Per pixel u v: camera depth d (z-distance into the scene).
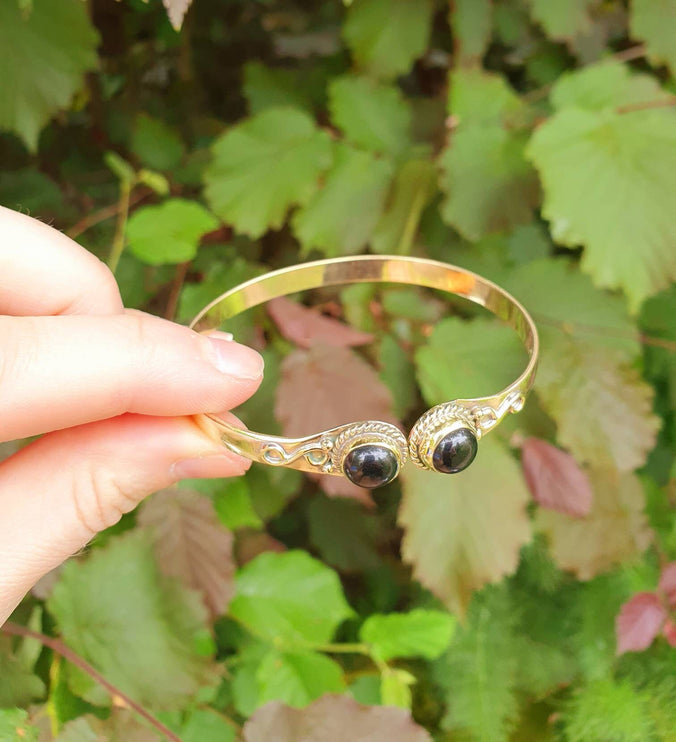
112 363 0.12
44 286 0.15
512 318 0.19
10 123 0.18
